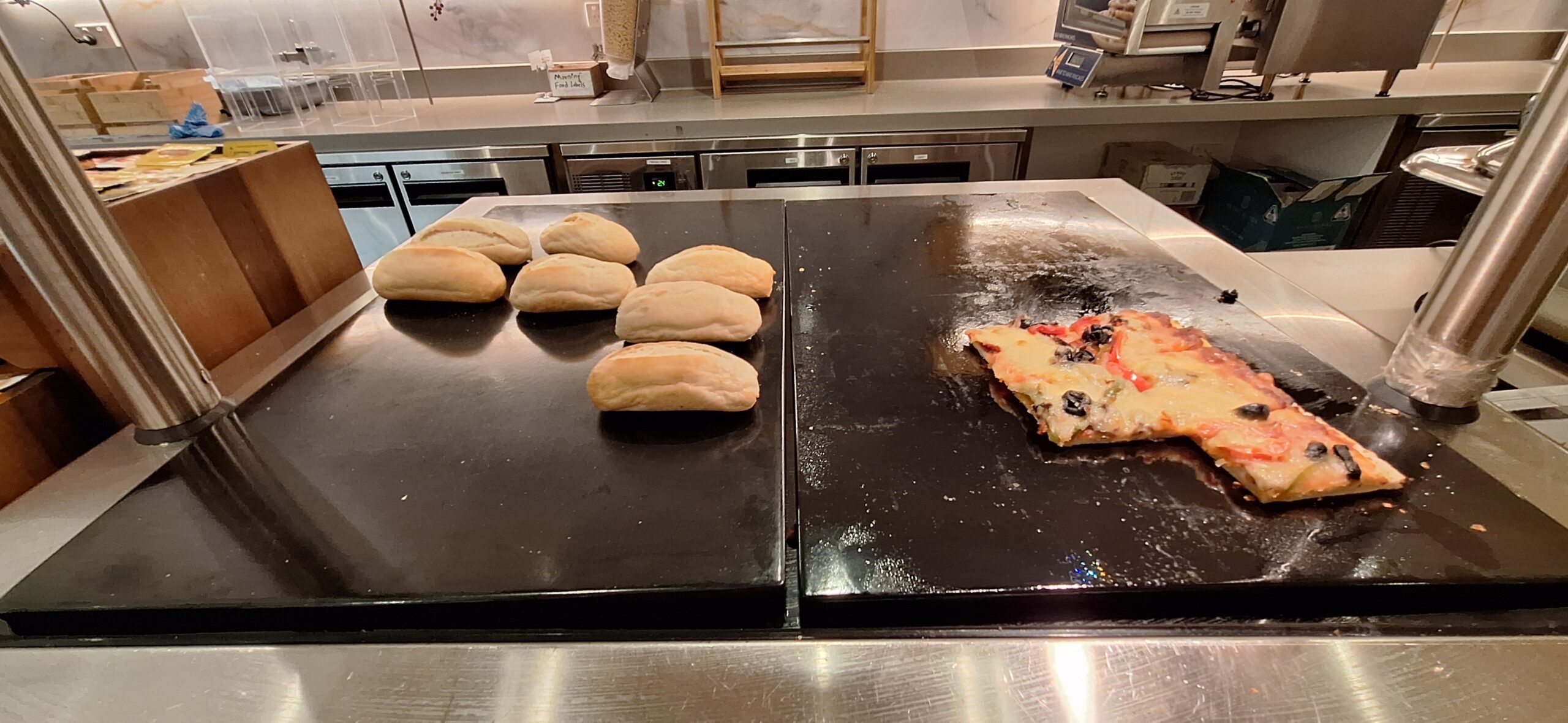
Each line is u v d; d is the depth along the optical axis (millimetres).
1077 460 537
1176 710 353
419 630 430
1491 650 380
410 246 861
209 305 760
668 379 592
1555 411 671
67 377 631
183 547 475
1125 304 780
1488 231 499
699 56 2496
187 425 603
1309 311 764
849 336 732
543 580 433
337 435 594
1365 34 1773
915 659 384
